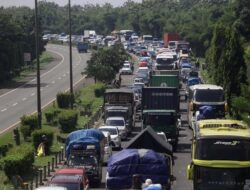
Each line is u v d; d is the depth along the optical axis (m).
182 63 169.88
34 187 55.97
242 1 169.25
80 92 131.25
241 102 83.12
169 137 73.94
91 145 58.16
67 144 60.16
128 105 89.56
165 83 100.25
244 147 44.41
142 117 77.06
